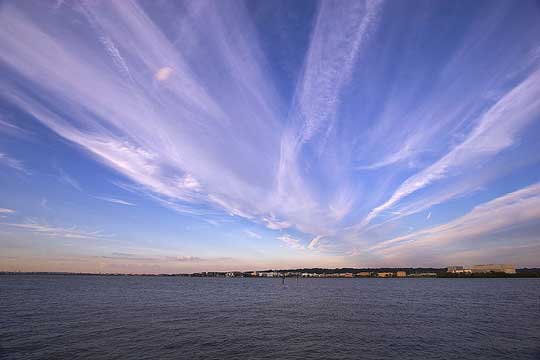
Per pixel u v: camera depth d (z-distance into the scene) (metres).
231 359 26.06
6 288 117.44
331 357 27.03
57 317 46.22
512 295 97.44
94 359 25.36
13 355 26.27
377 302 76.38
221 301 79.62
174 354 27.16
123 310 56.28
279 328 40.03
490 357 27.06
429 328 40.00
